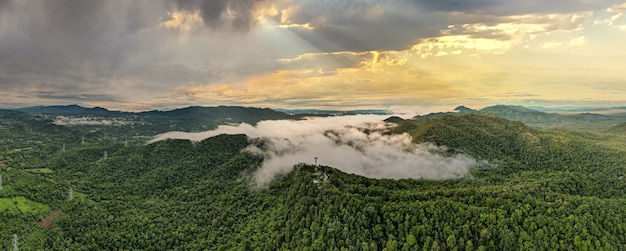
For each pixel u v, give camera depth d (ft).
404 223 478.59
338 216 500.33
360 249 458.91
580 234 428.97
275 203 655.76
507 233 446.19
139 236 618.03
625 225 441.27
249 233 585.22
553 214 464.65
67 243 574.15
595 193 615.57
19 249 544.62
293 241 506.48
